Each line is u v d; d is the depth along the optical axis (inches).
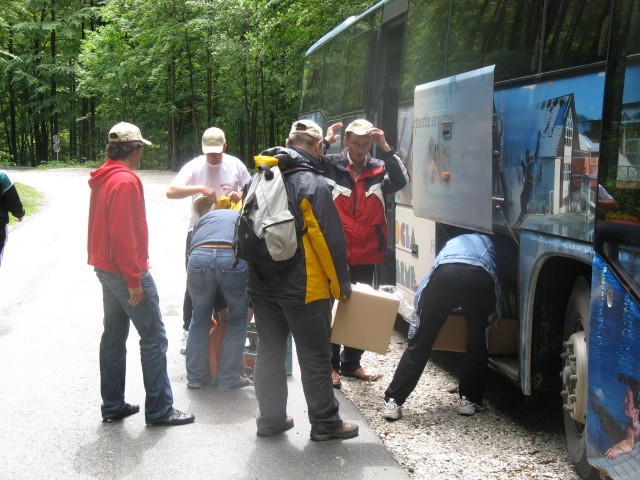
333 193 258.2
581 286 190.5
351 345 217.3
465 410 234.8
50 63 2119.8
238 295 249.4
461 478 188.5
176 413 225.6
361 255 258.4
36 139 2308.1
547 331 205.0
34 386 259.0
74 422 226.8
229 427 222.7
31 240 621.3
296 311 203.5
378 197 259.1
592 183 169.2
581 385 183.9
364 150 254.7
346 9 875.4
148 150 2001.7
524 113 204.5
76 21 2082.9
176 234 656.4
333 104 484.1
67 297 400.8
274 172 200.7
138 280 209.6
